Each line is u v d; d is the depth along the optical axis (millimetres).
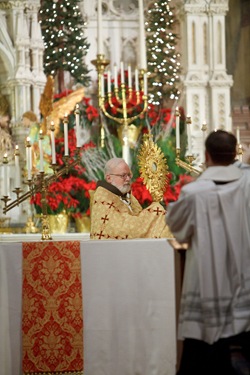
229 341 7715
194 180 8156
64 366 9594
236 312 7680
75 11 19250
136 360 9586
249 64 21703
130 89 16328
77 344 9594
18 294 9680
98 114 17750
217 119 19875
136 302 9609
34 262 9664
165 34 19719
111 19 20391
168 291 9586
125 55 20312
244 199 7906
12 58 18844
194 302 7699
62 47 19234
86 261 9672
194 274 7711
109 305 9625
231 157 7965
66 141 11648
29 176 11555
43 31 19391
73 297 9625
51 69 19344
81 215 14672
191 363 7750
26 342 9602
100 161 15562
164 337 9570
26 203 17062
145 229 10195
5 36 18781
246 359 7871
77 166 15398
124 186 10672
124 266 9625
